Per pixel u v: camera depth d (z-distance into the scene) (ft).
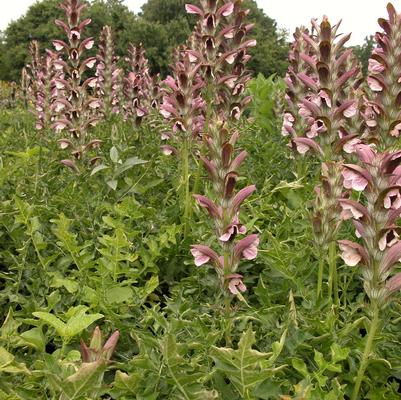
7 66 154.81
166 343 7.22
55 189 16.28
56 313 9.67
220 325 9.77
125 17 141.90
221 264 9.27
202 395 7.51
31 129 27.14
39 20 156.25
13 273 11.62
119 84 26.66
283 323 9.39
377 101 12.77
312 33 18.31
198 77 15.60
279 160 19.69
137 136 20.97
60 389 6.32
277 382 7.72
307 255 11.48
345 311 10.44
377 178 7.89
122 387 7.70
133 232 11.96
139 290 10.58
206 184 15.67
